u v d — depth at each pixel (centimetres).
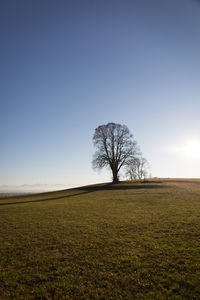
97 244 909
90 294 555
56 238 1020
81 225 1242
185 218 1266
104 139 4962
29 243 965
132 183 4503
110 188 3847
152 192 2792
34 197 3525
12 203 2641
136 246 862
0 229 1234
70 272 676
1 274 677
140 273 647
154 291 554
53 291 578
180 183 3997
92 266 708
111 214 1518
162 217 1334
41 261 764
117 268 684
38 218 1497
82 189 4288
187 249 798
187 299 514
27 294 567
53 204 2219
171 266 677
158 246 847
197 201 1934
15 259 792
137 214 1468
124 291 560
